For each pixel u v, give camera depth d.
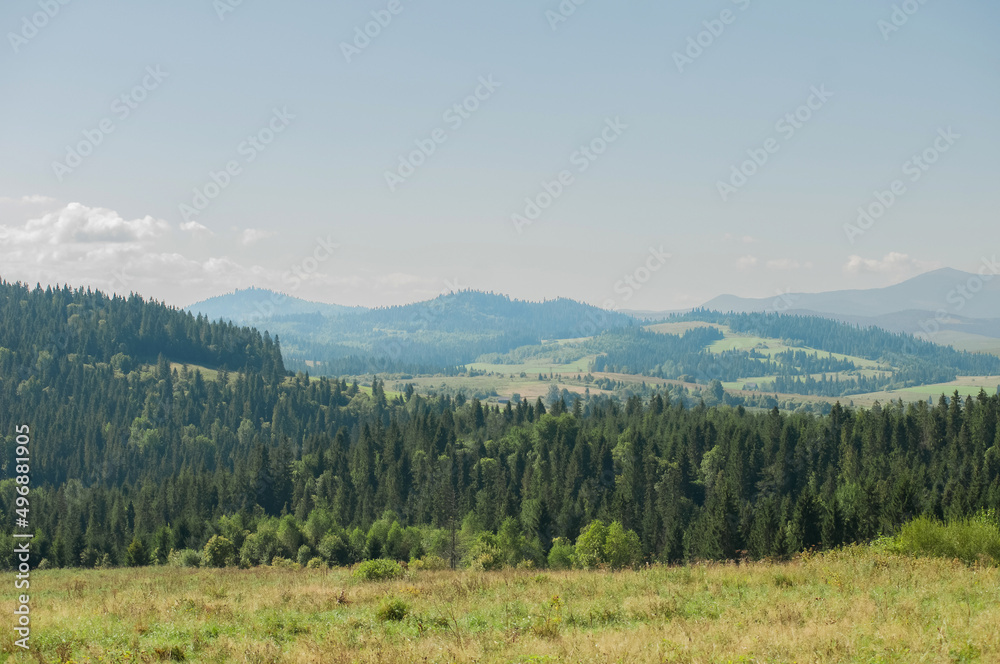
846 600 21.03
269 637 20.08
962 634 16.38
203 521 141.75
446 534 115.62
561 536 113.88
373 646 18.23
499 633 18.91
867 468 137.12
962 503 83.94
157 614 23.56
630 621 20.89
